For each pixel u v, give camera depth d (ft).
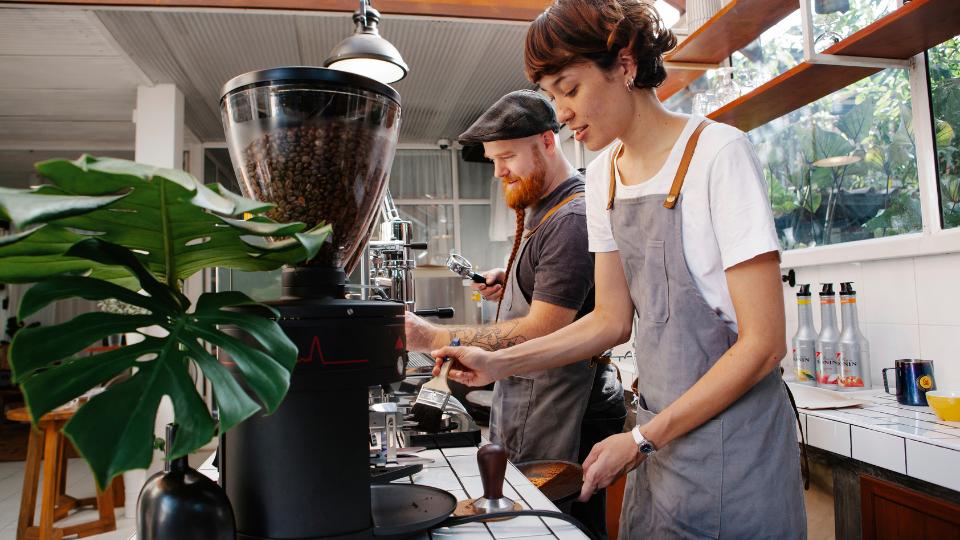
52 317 26.25
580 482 3.84
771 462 3.30
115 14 11.35
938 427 4.98
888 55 6.41
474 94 16.97
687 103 10.45
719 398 3.17
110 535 11.56
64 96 15.80
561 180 5.78
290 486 2.18
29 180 24.81
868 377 6.77
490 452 2.90
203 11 10.58
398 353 2.41
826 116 7.90
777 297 3.20
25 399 1.37
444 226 21.35
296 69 2.24
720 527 3.30
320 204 2.42
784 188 8.75
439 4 10.67
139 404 1.48
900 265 6.68
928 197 6.32
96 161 1.43
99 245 1.68
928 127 6.36
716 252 3.42
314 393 2.19
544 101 5.63
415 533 2.49
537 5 11.05
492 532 2.55
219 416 1.52
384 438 3.95
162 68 14.25
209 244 1.87
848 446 5.26
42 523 10.75
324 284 2.38
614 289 4.27
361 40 6.72
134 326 1.65
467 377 4.14
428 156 21.58
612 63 3.41
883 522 5.00
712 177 3.33
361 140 2.41
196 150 19.88
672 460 3.47
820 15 6.50
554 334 4.30
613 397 5.82
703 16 8.76
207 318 1.77
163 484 1.93
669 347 3.59
